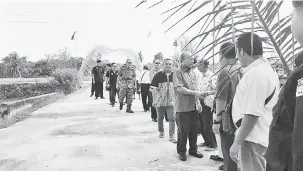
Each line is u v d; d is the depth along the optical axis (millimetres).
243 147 2406
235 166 2951
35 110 11883
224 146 2992
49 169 4625
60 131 7609
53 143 6301
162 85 6273
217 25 1440
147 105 11016
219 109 3121
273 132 1737
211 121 5504
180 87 4703
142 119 9219
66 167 4703
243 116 2268
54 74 21312
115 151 5570
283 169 1676
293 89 1436
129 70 10805
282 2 1468
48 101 14773
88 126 8234
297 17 1293
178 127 4910
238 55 2320
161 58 10367
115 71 12734
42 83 23438
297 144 1258
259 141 2309
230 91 3072
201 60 1545
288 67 1672
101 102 14758
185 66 4750
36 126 8391
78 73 27938
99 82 16594
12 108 10000
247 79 2252
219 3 1356
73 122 8969
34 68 41781
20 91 23391
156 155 5258
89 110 11633
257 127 2326
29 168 4699
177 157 5109
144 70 10781
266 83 2203
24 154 5488
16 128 8117
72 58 40750
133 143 6148
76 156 5297
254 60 2264
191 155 5164
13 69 41344
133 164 4797
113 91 12766
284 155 1682
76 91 23984
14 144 6273
